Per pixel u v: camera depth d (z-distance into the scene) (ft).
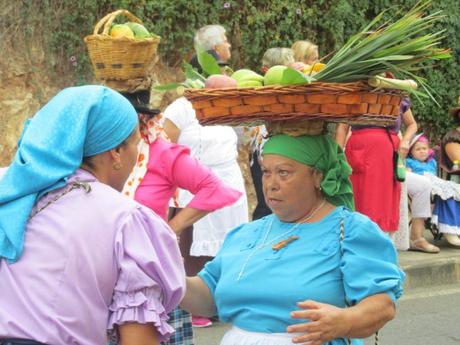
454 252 27.14
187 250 19.84
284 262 8.73
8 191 7.24
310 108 8.45
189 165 12.45
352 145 22.65
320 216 9.02
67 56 25.67
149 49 12.53
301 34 30.22
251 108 8.57
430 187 26.66
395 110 8.97
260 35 28.91
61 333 6.98
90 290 7.10
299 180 8.84
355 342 8.94
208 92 8.66
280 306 8.61
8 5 24.67
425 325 20.85
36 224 7.25
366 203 22.44
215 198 12.75
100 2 25.81
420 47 8.66
